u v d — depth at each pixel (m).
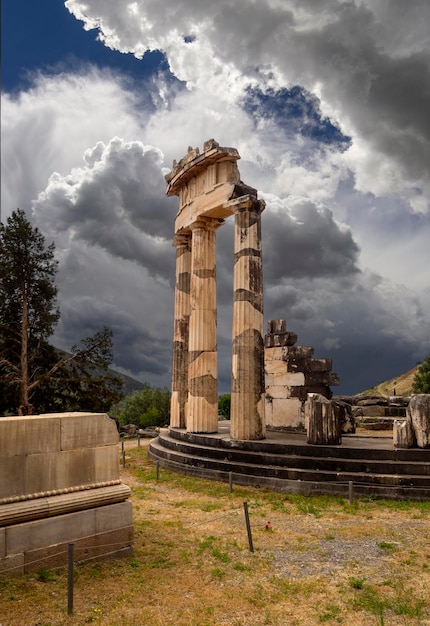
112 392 35.22
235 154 22.08
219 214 23.41
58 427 8.89
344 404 22.14
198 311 23.14
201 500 14.79
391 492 14.34
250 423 18.84
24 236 34.31
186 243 26.92
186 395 25.98
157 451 22.52
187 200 25.06
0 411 33.09
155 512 13.36
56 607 7.11
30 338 34.34
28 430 8.48
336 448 16.23
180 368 26.14
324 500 14.45
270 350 24.78
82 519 8.85
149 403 58.81
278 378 24.12
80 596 7.51
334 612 7.24
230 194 21.19
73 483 8.98
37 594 7.38
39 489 8.51
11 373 33.06
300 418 23.03
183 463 19.67
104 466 9.47
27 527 8.14
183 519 12.65
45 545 8.30
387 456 15.53
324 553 9.90
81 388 35.09
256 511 13.41
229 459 18.12
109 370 39.00
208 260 23.78
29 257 34.22
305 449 16.70
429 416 15.81
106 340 35.34
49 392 34.50
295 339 24.09
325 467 15.85
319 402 17.09
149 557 9.46
